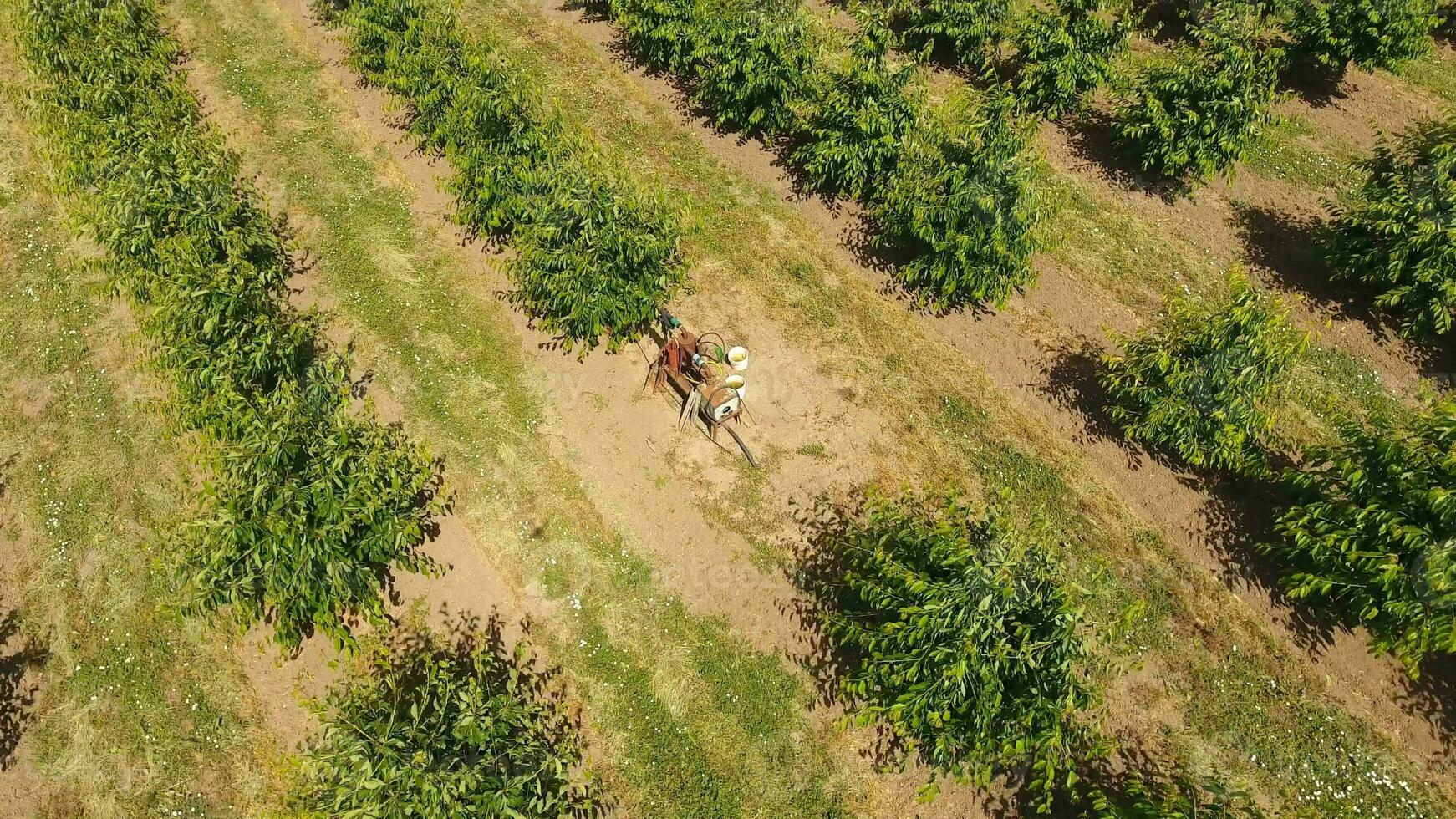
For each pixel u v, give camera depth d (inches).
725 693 356.8
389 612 370.9
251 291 400.5
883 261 520.4
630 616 376.5
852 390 456.4
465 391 447.8
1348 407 454.0
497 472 417.7
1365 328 489.7
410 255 513.3
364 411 389.4
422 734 279.1
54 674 350.6
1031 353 476.7
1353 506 340.8
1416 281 448.5
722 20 565.3
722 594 383.9
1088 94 627.5
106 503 398.6
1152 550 399.2
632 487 415.2
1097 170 583.8
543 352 468.4
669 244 422.3
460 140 505.4
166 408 393.4
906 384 460.4
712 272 509.7
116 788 325.4
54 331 462.6
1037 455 432.1
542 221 428.1
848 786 334.3
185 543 343.3
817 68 593.3
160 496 402.0
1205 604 382.6
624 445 430.3
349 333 470.0
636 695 355.6
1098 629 317.4
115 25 583.8
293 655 358.6
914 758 339.0
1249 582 389.4
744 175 573.3
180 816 321.1
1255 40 656.4
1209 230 546.6
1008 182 435.2
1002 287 461.4
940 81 654.5
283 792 326.0
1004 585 292.0
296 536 307.1
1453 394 384.5
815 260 521.0
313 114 605.9
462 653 360.8
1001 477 422.9
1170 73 530.3
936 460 429.7
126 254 417.1
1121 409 419.5
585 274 410.6
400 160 572.7
